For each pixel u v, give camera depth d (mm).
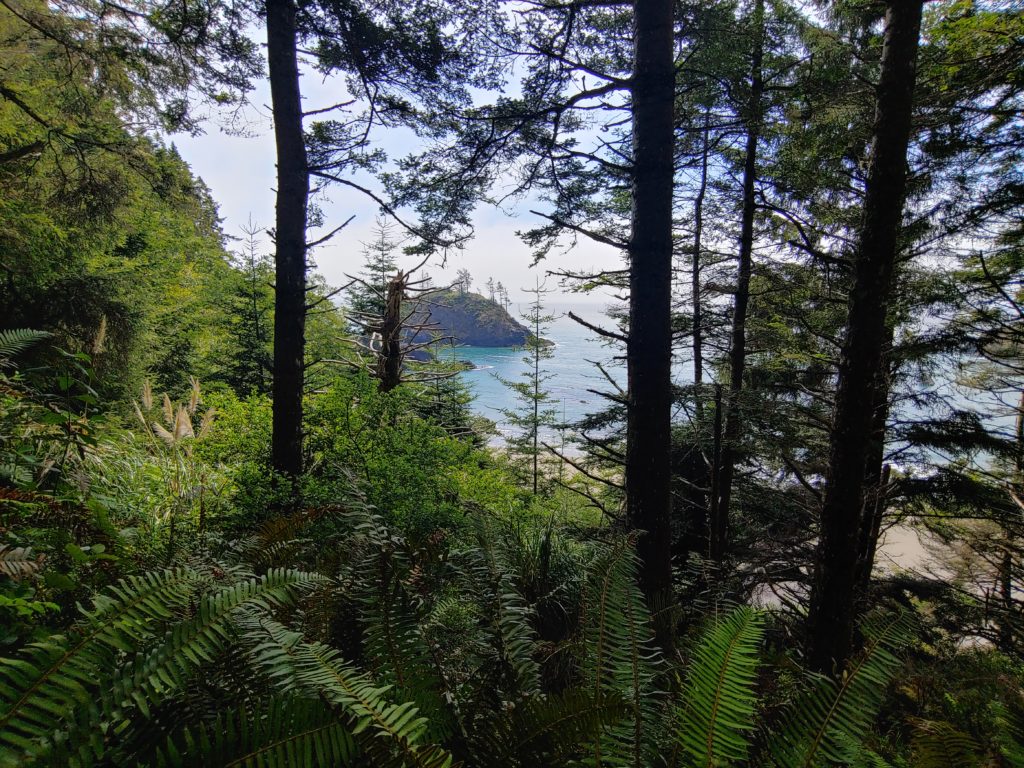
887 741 2029
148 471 4438
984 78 5168
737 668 1215
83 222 8352
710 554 8523
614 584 1595
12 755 761
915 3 4812
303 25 5848
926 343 5836
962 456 7168
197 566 1766
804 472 9422
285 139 5500
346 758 984
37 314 8141
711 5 6352
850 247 7910
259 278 12703
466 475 7434
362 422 6805
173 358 12977
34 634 1073
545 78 6070
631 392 5109
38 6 6910
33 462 2404
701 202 10609
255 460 5500
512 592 1758
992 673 3303
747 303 10008
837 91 6211
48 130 7613
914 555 13875
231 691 1200
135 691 917
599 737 1188
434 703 1414
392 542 1877
